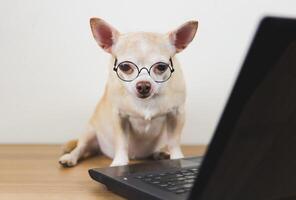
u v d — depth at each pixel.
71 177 0.71
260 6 1.04
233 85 0.31
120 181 0.58
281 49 0.30
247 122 0.32
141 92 0.71
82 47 1.01
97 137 0.88
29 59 1.00
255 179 0.35
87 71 1.02
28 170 0.75
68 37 1.01
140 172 0.64
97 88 1.03
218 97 1.05
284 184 0.37
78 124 1.03
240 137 0.32
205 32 1.04
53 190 0.63
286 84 0.31
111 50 0.76
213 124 1.05
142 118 0.77
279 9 1.05
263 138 0.33
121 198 0.59
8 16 0.99
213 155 0.33
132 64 0.72
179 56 1.03
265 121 0.32
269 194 0.37
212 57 1.04
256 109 0.32
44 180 0.68
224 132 0.32
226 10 1.04
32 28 1.00
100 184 0.66
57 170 0.76
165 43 0.74
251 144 0.33
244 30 1.04
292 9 1.06
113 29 0.74
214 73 1.04
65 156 0.81
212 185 0.34
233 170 0.34
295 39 0.30
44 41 1.00
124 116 0.79
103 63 1.02
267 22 0.29
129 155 0.85
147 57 0.72
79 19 1.01
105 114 0.84
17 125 1.02
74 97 1.03
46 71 1.01
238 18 1.04
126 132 0.80
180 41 0.75
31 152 0.91
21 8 0.99
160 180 0.59
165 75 0.74
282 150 0.34
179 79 0.78
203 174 0.34
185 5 1.03
